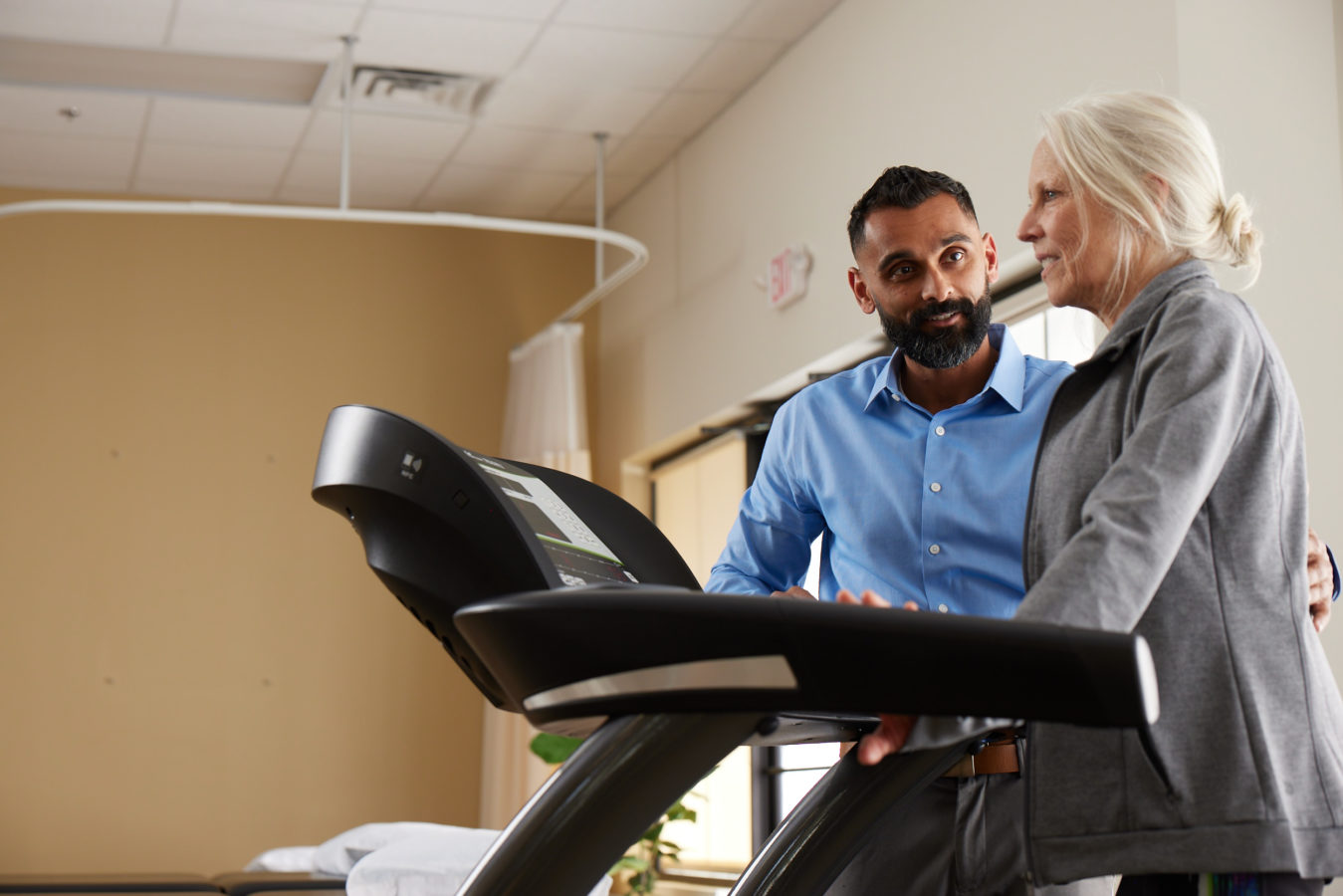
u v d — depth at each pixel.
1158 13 2.87
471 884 0.81
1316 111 2.82
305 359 6.05
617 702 0.77
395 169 5.75
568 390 5.62
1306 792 0.97
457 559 0.91
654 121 5.26
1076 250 1.17
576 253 6.47
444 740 5.94
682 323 5.35
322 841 5.72
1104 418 1.08
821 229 4.27
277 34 4.56
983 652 0.72
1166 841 0.95
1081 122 1.17
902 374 1.56
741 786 4.90
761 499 1.65
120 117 5.18
